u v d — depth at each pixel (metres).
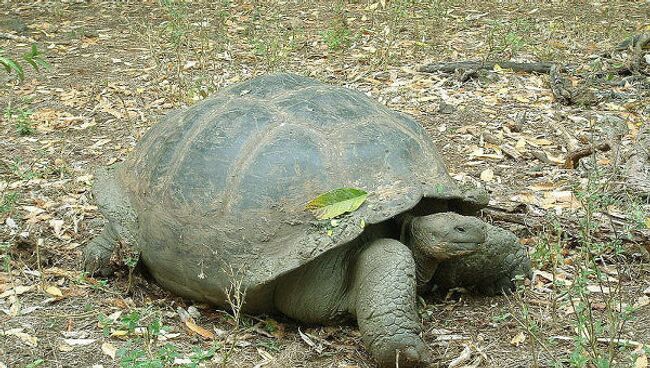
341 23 6.60
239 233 3.04
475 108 4.88
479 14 7.19
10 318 3.21
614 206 3.73
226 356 2.90
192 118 3.30
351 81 5.44
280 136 3.12
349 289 3.03
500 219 3.69
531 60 5.78
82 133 4.79
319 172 3.05
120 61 6.14
